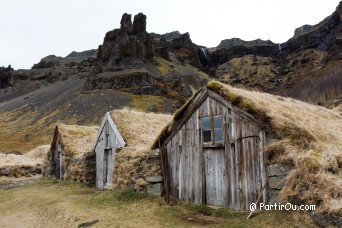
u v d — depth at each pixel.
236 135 9.19
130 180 11.98
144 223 8.38
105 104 92.31
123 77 109.44
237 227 7.34
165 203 10.32
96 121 80.12
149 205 10.22
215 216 8.78
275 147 8.09
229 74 189.50
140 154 11.84
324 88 73.31
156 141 11.41
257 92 11.52
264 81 164.12
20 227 9.57
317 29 188.50
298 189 6.91
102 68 128.75
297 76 153.75
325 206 6.09
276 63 190.62
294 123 8.16
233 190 9.10
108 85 108.69
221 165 9.56
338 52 129.88
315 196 6.42
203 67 196.50
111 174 14.90
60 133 21.00
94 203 11.20
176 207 9.84
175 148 10.98
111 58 130.38
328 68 120.44
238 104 9.16
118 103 92.38
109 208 10.31
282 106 10.01
